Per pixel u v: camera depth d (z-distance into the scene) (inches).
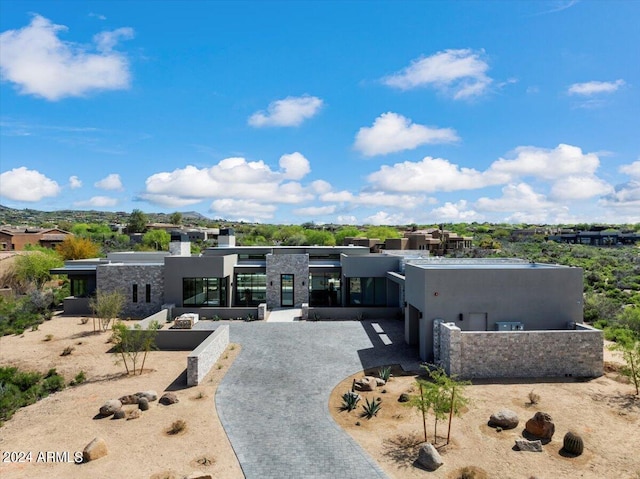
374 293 1275.8
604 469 425.7
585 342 685.9
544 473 419.5
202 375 684.1
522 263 1051.9
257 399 607.8
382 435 502.0
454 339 680.4
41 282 1796.3
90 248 2316.7
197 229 4753.9
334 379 686.5
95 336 983.6
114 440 492.1
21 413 590.9
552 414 547.8
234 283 1353.3
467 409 564.7
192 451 465.4
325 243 3417.8
